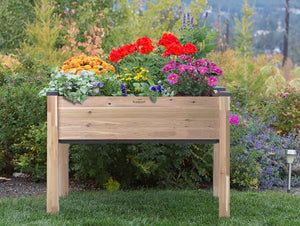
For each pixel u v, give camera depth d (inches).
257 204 160.9
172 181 200.4
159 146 193.6
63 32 387.5
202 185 209.5
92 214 145.4
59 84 139.0
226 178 138.9
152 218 140.6
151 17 478.9
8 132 211.5
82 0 432.1
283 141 236.5
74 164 199.3
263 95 298.7
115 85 145.9
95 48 347.3
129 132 138.9
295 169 219.9
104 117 138.6
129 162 199.3
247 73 366.9
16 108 212.1
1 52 428.5
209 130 138.7
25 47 364.5
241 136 212.5
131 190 194.9
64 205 155.9
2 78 241.3
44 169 204.5
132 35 429.1
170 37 167.6
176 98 138.3
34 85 226.2
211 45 178.9
